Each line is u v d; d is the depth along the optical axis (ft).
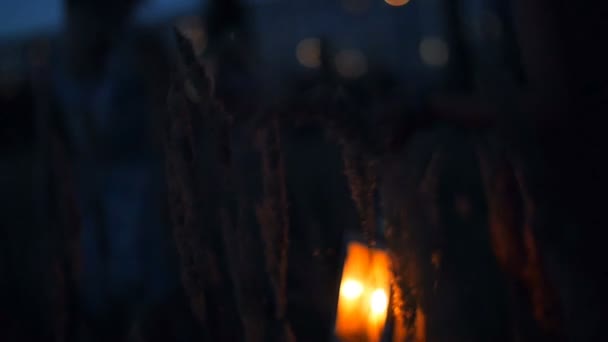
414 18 45.21
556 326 7.76
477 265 9.07
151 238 10.11
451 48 18.37
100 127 10.93
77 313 9.27
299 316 7.68
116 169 10.77
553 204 8.59
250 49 11.51
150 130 10.51
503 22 10.34
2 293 13.25
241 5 16.08
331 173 7.76
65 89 10.95
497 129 8.04
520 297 7.87
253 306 7.48
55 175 9.39
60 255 9.15
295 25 45.39
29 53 11.23
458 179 9.84
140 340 9.11
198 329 8.64
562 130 8.06
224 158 7.35
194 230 7.33
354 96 7.86
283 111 7.55
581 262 8.63
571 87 7.97
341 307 7.43
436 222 7.86
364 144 7.57
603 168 8.16
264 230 7.47
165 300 9.19
